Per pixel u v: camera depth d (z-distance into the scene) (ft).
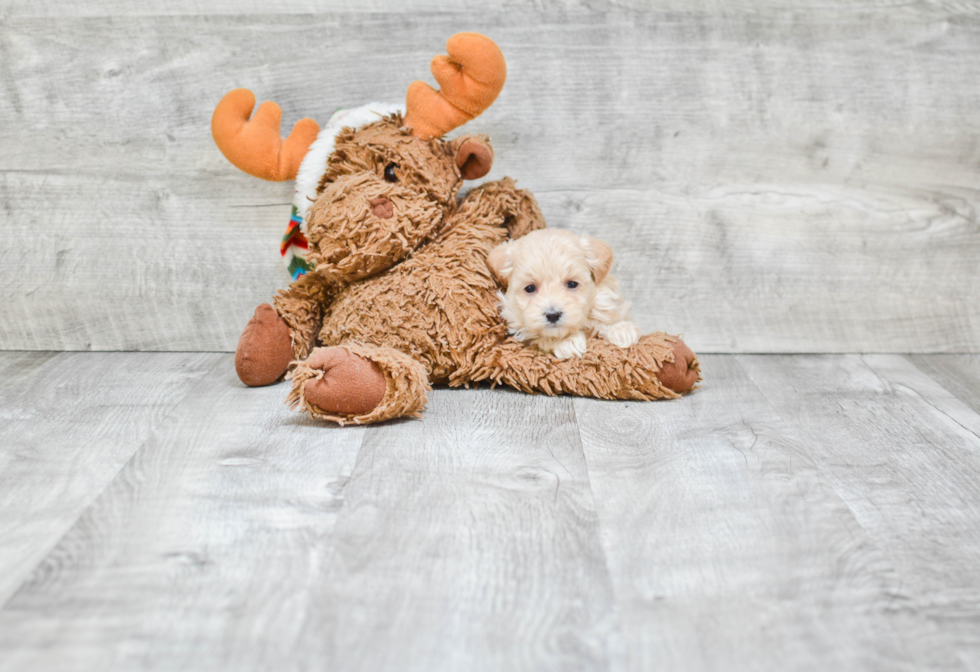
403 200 4.51
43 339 5.56
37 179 5.40
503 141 5.36
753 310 5.57
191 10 5.17
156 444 3.87
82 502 3.27
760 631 2.50
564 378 4.51
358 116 4.79
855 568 2.85
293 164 4.80
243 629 2.46
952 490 3.47
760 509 3.26
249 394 4.64
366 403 4.03
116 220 5.47
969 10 5.23
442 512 3.19
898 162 5.43
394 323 4.53
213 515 3.16
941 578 2.79
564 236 4.53
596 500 3.31
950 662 2.36
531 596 2.65
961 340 5.58
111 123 5.32
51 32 5.18
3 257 5.51
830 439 4.02
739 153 5.41
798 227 5.51
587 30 5.23
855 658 2.38
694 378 4.59
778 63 5.30
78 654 2.34
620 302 4.77
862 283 5.55
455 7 5.20
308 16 5.19
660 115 5.35
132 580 2.71
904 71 5.31
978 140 5.39
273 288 5.56
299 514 3.17
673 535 3.05
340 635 2.44
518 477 3.51
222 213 5.46
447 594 2.65
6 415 4.27
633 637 2.46
